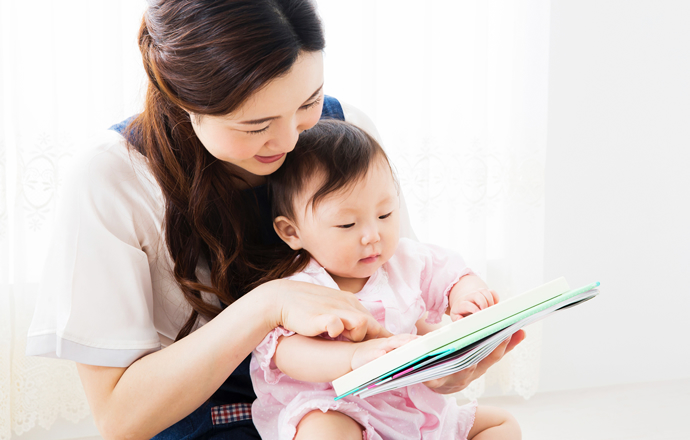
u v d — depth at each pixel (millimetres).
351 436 821
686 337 2184
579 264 2086
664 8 2023
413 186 1894
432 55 1905
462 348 641
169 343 1009
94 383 853
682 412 1897
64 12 1662
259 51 679
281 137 769
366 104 1846
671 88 2061
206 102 710
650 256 2123
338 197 885
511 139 1953
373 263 930
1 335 1644
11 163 1681
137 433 833
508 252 1998
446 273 1023
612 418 1859
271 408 921
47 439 1782
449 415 957
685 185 2107
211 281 945
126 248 867
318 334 811
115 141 918
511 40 1945
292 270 958
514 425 1022
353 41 1854
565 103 2014
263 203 1003
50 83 1651
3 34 1627
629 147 2064
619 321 2131
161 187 889
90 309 838
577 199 2057
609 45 2014
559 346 2098
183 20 700
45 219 1683
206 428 961
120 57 1668
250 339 812
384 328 859
